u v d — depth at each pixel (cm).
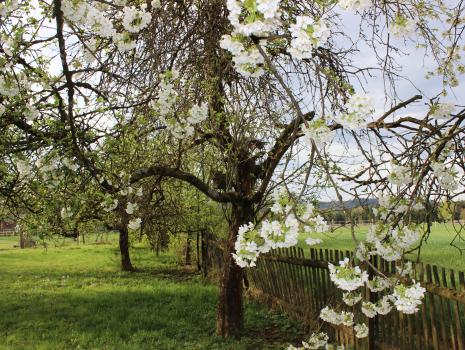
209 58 511
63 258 1917
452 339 411
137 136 503
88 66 413
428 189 296
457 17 333
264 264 827
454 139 286
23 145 413
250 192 662
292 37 203
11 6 320
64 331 715
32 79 357
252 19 185
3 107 356
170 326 720
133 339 650
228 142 582
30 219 477
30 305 923
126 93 481
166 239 1422
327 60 523
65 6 281
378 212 309
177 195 866
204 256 1275
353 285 235
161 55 481
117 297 980
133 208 479
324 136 222
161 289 1059
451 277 408
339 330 591
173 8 478
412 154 292
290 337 644
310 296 665
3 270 1528
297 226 217
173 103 404
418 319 454
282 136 552
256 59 218
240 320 664
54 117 408
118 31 416
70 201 417
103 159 447
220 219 1139
